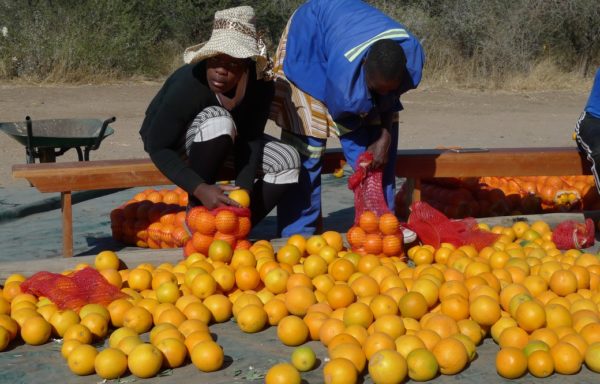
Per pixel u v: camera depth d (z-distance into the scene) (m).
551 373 3.93
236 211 5.37
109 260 5.36
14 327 4.42
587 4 21.41
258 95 5.69
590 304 4.54
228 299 4.86
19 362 4.18
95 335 4.41
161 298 4.84
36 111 14.85
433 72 20.95
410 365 3.86
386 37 5.59
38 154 7.85
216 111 5.53
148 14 20.67
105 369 3.94
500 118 15.91
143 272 5.07
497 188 7.56
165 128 5.53
